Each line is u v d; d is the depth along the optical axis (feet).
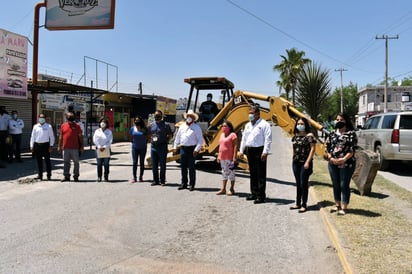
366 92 200.85
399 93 196.03
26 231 19.39
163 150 32.24
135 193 28.96
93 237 18.57
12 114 46.39
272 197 28.25
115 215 22.54
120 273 14.40
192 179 30.32
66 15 52.60
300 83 61.82
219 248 17.24
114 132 95.40
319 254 16.52
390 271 13.66
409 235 17.85
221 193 29.01
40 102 67.77
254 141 26.11
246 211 23.93
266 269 14.88
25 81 49.49
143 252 16.65
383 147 42.22
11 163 45.83
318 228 20.36
